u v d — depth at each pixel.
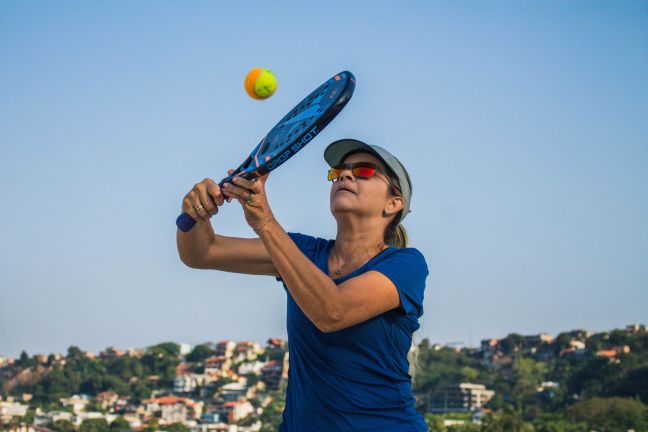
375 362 6.21
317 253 6.82
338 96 5.65
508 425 193.12
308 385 6.32
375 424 6.23
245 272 7.09
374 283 5.97
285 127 6.00
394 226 6.80
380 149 6.62
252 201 5.75
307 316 5.89
